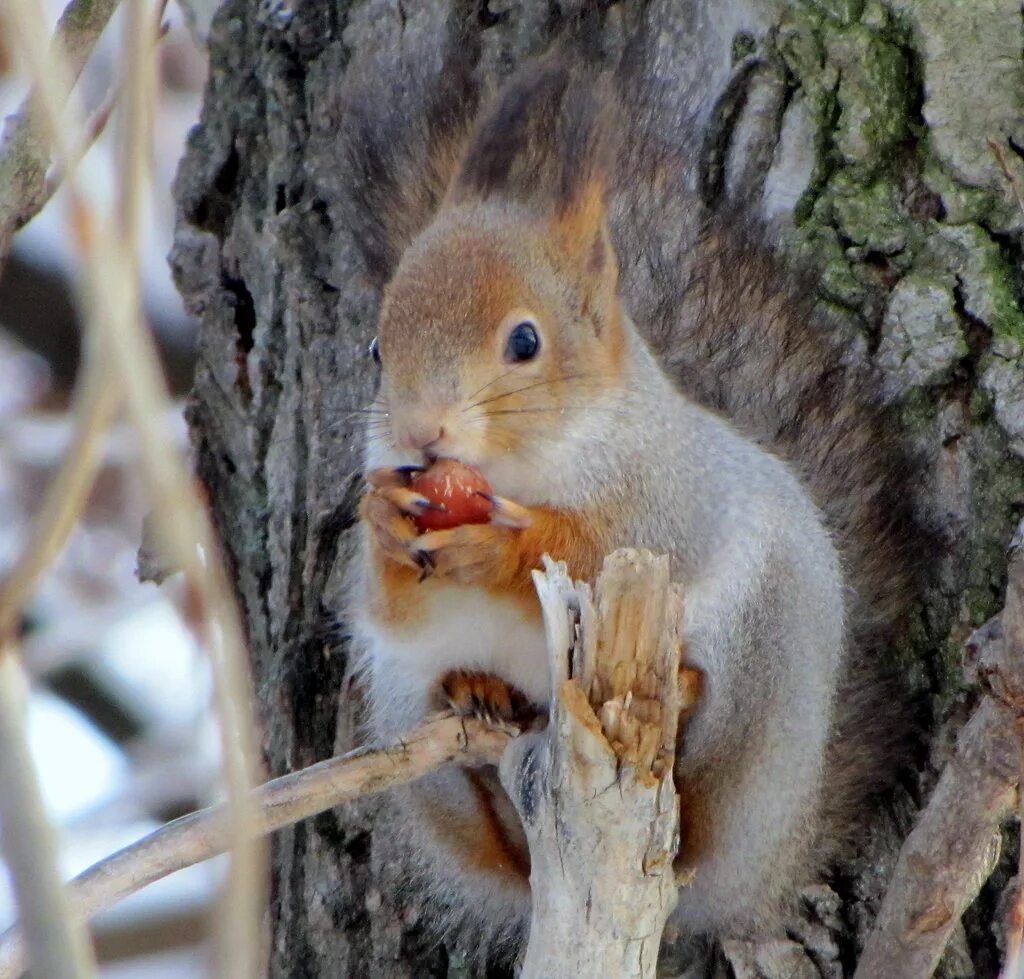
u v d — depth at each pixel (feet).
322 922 15.92
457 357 15.78
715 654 15.78
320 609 15.99
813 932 15.84
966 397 15.88
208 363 16.14
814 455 15.93
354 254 16.05
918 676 15.88
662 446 15.83
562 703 15.55
